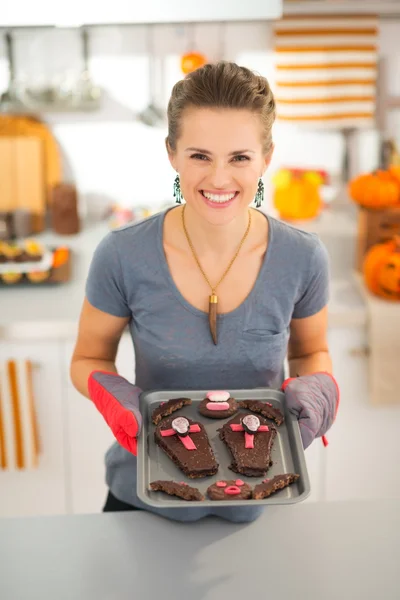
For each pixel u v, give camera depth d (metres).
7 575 1.11
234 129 1.14
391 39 2.76
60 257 2.57
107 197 2.96
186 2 1.12
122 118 2.84
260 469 1.18
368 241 2.49
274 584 1.09
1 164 2.82
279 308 1.39
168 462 1.21
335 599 1.07
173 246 1.35
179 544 1.18
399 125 2.87
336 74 2.73
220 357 1.39
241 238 1.34
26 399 2.35
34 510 2.49
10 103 2.69
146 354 1.41
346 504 1.27
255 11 1.13
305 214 2.85
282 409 1.33
